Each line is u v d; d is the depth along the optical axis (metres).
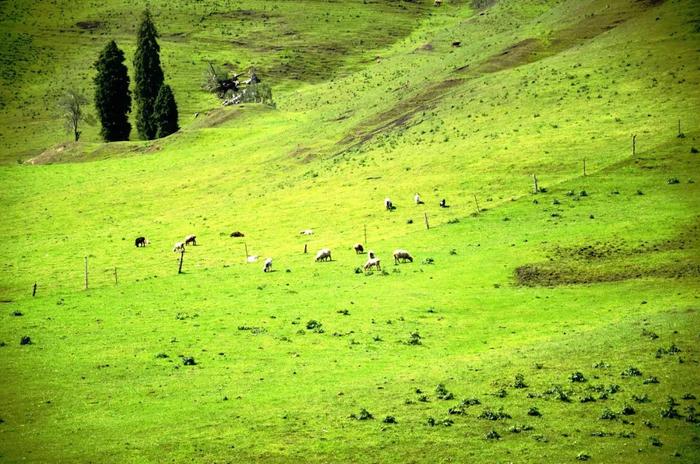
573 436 47.00
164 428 51.19
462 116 185.25
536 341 67.62
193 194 179.50
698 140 132.00
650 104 155.00
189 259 118.56
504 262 95.25
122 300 90.56
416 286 89.44
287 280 96.88
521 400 53.19
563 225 106.75
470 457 44.88
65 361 66.75
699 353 58.28
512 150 149.50
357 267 100.62
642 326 66.69
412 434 48.38
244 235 131.25
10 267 124.88
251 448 47.34
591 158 135.25
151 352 68.94
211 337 73.25
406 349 68.00
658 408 49.94
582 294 82.50
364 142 192.88
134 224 155.00
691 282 81.50
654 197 111.94
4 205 181.00
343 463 44.91
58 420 53.25
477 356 64.62
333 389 57.56
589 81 179.50
